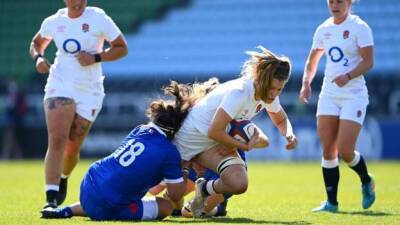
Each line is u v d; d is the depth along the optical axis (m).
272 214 32.28
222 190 29.14
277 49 107.06
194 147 29.75
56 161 31.39
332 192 34.22
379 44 103.12
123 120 93.25
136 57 112.00
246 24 111.81
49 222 27.53
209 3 116.06
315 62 35.84
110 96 96.94
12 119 96.25
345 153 33.72
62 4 120.00
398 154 82.44
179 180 28.56
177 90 30.00
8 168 75.00
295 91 88.88
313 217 30.75
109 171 28.33
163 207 28.95
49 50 110.25
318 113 34.66
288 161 85.25
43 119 97.44
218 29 112.62
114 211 28.25
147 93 96.12
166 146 28.56
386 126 82.75
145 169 28.05
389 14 106.19
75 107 32.16
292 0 112.69
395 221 28.83
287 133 31.33
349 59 33.97
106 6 118.75
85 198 28.52
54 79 32.22
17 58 115.31
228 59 108.19
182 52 111.12
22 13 120.19
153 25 115.69
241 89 28.73
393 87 87.19
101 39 32.78
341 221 28.89
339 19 34.25
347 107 33.72
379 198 40.69
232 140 28.75
